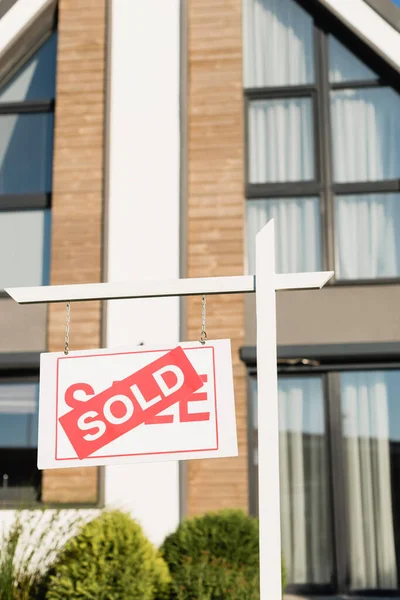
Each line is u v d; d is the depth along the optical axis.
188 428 3.39
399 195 9.48
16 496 9.20
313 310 9.08
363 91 9.84
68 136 9.74
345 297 9.10
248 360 8.84
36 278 9.73
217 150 9.52
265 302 3.57
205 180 9.47
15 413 9.41
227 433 3.37
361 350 8.80
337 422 8.91
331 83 9.87
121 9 10.05
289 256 9.45
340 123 9.79
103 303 9.15
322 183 9.55
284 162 9.73
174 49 9.85
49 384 3.51
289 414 9.02
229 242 9.24
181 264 9.20
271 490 3.33
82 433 3.44
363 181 9.55
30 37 10.35
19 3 10.19
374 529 8.66
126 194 9.48
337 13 9.68
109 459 3.40
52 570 7.44
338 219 9.52
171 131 9.60
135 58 9.88
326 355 8.83
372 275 9.30
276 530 3.30
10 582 7.23
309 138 9.77
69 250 9.42
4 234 9.91
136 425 3.42
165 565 7.21
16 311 9.48
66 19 10.06
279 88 9.89
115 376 3.49
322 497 8.80
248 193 9.62
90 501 8.76
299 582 8.65
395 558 8.59
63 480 8.88
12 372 9.45
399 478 8.74
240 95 9.66
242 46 9.88
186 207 9.39
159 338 9.00
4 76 10.38
